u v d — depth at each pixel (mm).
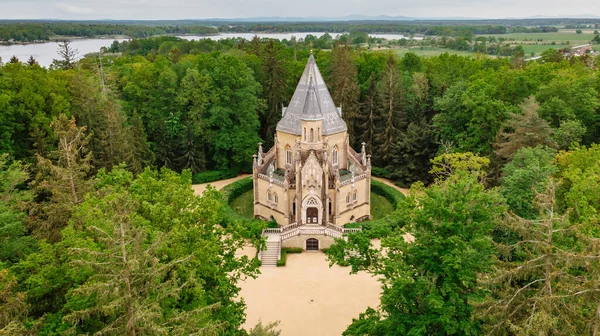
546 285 30156
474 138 77812
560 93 76562
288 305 52094
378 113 95750
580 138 69438
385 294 34344
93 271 30562
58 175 48219
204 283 36844
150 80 98688
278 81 100062
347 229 66000
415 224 36125
